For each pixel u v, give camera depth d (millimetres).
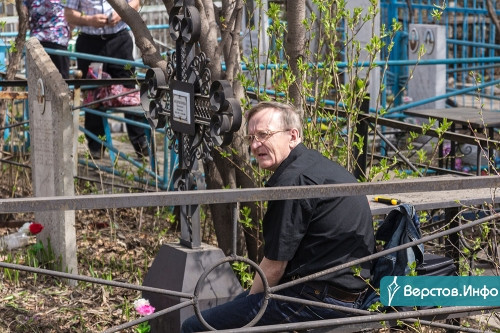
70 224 6914
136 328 5844
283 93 6695
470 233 6988
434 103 12641
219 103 5426
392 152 10867
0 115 10148
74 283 6812
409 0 15094
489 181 4223
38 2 11109
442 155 9477
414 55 13117
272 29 6551
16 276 6840
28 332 5926
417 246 4926
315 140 6457
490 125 8477
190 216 5570
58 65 11336
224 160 6758
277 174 4828
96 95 10742
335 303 4734
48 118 7098
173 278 5520
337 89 6500
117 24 10922
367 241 4781
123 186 9109
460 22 18906
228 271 5551
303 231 4637
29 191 9727
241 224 6746
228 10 6980
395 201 5715
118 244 7941
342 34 9531
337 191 4016
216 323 4879
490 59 11227
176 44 5859
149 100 6352
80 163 10820
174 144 6039
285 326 4125
